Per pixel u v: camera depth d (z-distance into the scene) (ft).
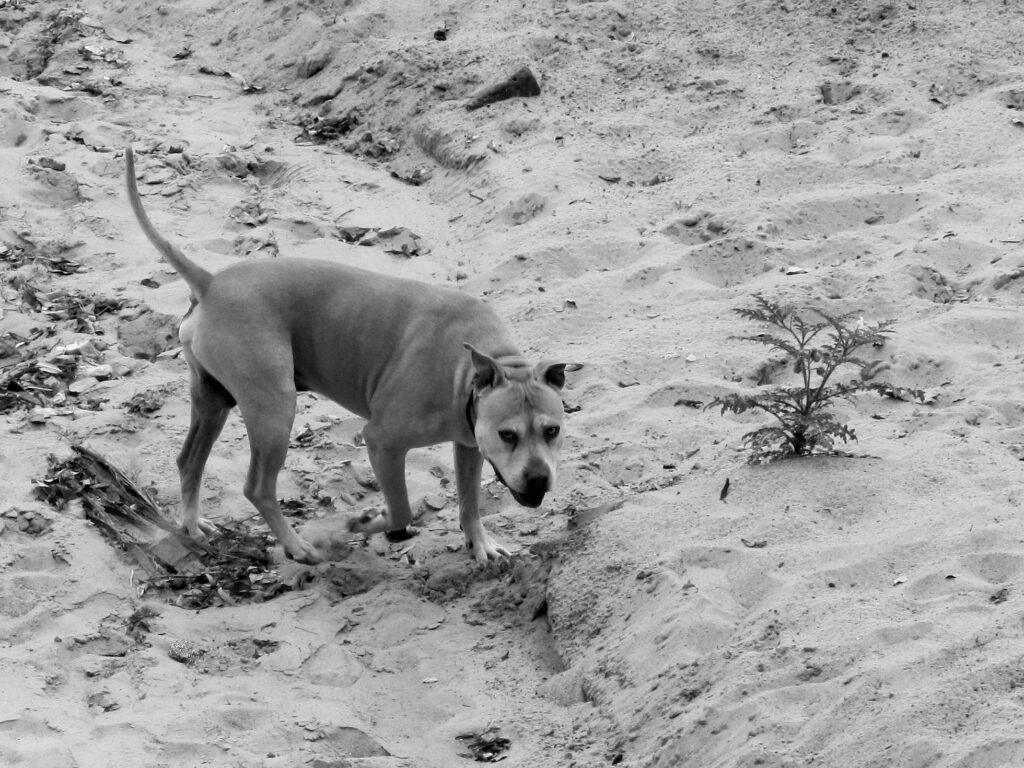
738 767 28.02
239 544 41.98
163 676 35.22
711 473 41.52
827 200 59.77
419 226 63.46
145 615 38.09
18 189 64.80
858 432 43.50
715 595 34.40
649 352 51.06
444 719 34.17
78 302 56.65
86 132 70.90
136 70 79.51
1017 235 55.77
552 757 31.68
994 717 26.78
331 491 45.16
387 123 72.95
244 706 33.94
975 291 52.70
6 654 35.76
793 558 34.99
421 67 75.05
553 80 72.84
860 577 33.71
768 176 62.54
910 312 51.52
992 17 73.87
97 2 88.33
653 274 56.44
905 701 28.07
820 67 71.77
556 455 37.32
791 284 53.83
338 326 40.52
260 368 39.68
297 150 70.79
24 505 41.81
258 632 37.78
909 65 70.69
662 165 65.05
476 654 36.76
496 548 41.16
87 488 43.14
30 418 48.06
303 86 77.87
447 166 68.85
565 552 38.86
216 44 83.35
